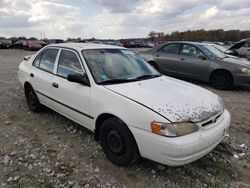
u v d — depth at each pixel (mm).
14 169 3164
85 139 4008
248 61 8359
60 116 4973
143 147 2848
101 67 3750
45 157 3455
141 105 2898
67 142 3902
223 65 7855
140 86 3432
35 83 4766
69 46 4199
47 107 4855
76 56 3906
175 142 2641
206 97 3398
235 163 3445
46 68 4590
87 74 3600
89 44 4391
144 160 3410
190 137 2729
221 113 3348
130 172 3156
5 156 3445
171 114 2771
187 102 3072
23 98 6238
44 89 4504
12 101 5969
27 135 4125
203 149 2865
